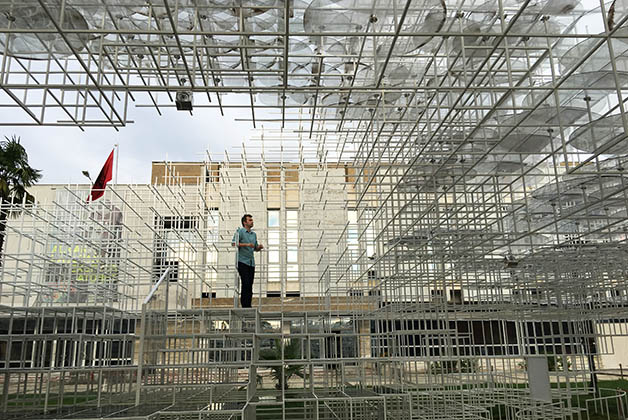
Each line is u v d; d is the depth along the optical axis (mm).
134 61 6582
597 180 8094
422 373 12383
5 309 9484
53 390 8656
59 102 6020
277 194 20562
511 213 9484
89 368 7367
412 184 9391
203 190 14766
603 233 10414
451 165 8641
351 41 5684
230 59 6375
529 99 6848
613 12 5086
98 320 11758
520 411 9617
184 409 6738
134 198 18438
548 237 11688
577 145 6934
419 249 10344
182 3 5113
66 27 5402
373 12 4820
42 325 9805
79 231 13055
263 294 17844
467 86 5371
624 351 24781
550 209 9680
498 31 5695
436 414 9094
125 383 9047
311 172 18688
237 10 5129
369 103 7512
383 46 5852
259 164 18766
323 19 4918
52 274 11367
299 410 10492
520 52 6324
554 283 12734
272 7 4598
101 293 12617
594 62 5648
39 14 5121
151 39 6254
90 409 6875
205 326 10211
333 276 15508
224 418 6828
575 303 14727
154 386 6758
